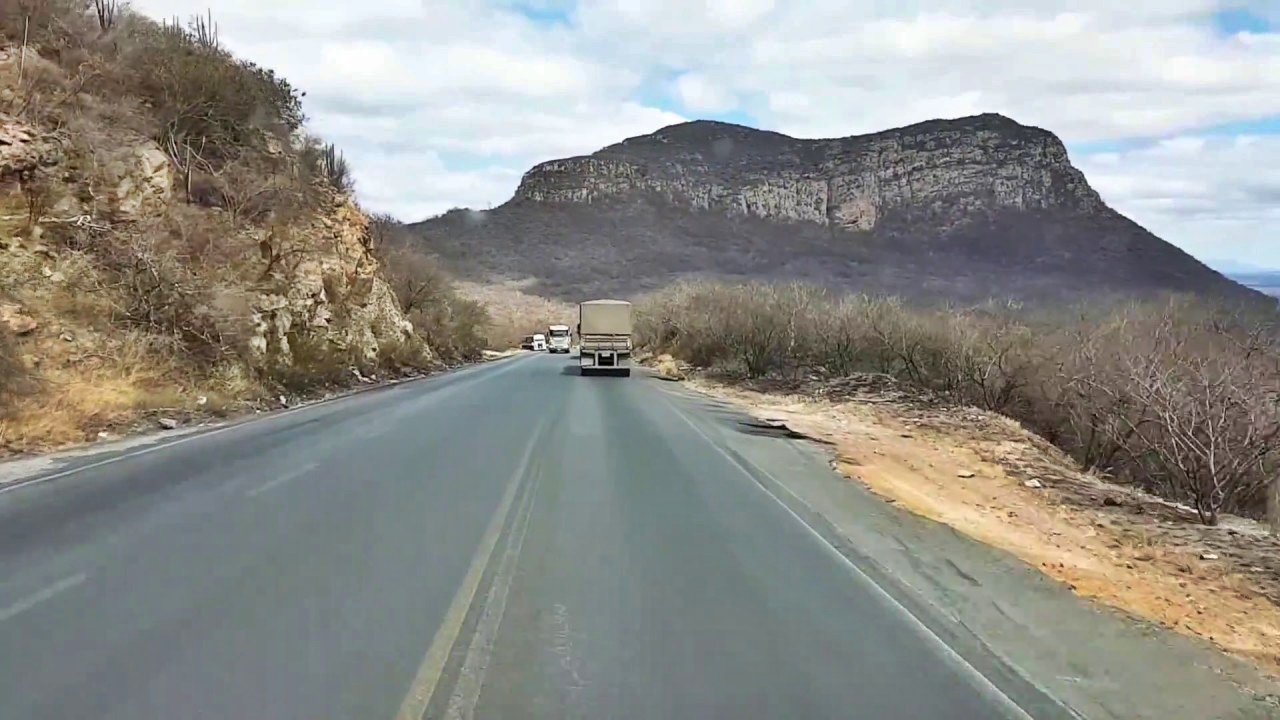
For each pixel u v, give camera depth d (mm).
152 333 20531
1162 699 5383
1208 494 14531
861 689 5258
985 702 5148
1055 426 23109
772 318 37219
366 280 36031
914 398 26109
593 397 27344
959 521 11141
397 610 6441
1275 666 6332
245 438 15805
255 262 26844
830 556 8547
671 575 7602
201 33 30125
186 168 26609
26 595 6629
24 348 17016
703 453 15445
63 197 21625
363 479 11867
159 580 7051
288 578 7188
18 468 12156
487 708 4824
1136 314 21344
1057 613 7133
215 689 4980
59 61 24906
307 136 35875
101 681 5062
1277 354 17766
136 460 13000
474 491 11156
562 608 6598
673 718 4758
